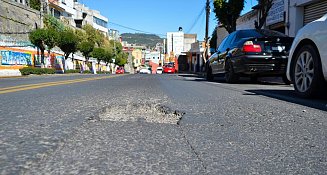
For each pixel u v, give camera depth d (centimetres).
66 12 5494
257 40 741
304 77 459
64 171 142
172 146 190
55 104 348
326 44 400
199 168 154
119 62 8138
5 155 160
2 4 2659
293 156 177
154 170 149
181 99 415
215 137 214
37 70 2398
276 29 1589
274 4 1522
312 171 154
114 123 248
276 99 439
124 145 188
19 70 2250
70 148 178
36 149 172
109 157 165
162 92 521
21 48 2641
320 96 455
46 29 2861
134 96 445
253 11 1945
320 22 426
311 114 313
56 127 227
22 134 204
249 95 489
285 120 279
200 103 377
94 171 144
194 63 4750
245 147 192
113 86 676
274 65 733
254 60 731
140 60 13000
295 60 484
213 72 1021
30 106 330
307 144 202
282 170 154
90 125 238
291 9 1348
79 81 941
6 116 269
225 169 154
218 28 3020
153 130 228
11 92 506
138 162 159
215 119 276
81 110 304
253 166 159
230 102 393
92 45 4384
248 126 251
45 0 4281
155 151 179
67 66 4016
